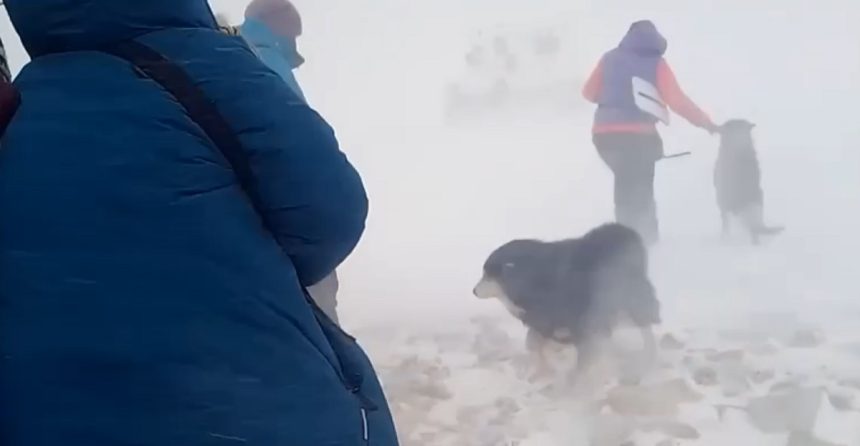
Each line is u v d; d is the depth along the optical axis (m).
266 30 3.10
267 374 1.16
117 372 1.09
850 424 2.59
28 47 1.26
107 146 1.14
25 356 1.09
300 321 1.21
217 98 1.16
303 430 1.18
